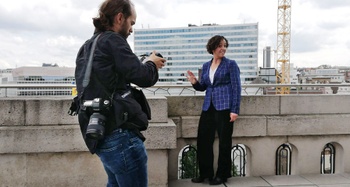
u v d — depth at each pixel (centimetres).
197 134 478
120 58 221
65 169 420
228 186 458
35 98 421
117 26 240
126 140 223
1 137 402
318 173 517
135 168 228
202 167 469
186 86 505
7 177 414
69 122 419
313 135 511
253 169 505
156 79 240
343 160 520
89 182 424
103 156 228
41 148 407
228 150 452
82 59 237
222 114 439
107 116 222
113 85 225
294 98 507
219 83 445
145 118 233
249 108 500
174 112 494
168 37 14875
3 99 412
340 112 516
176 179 493
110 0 236
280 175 508
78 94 234
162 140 416
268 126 496
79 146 412
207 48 454
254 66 14938
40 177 418
